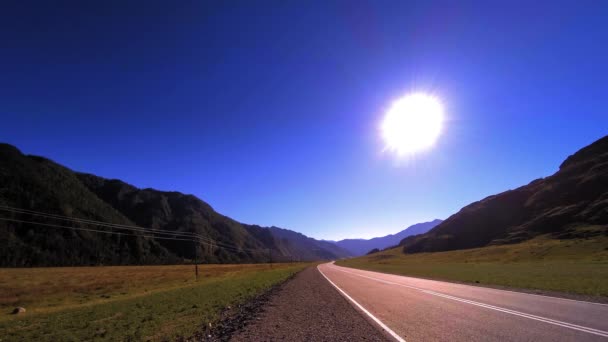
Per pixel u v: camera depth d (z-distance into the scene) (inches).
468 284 1003.9
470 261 3494.1
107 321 657.0
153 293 1385.3
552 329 359.9
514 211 6776.6
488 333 352.2
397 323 429.1
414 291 840.9
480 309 509.4
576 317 424.5
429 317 461.4
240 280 1819.6
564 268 1529.3
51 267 4298.7
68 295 1614.2
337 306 624.1
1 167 5452.8
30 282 2135.8
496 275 1307.8
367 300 692.7
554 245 3548.2
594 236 3873.0
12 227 4717.0
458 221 7608.3
